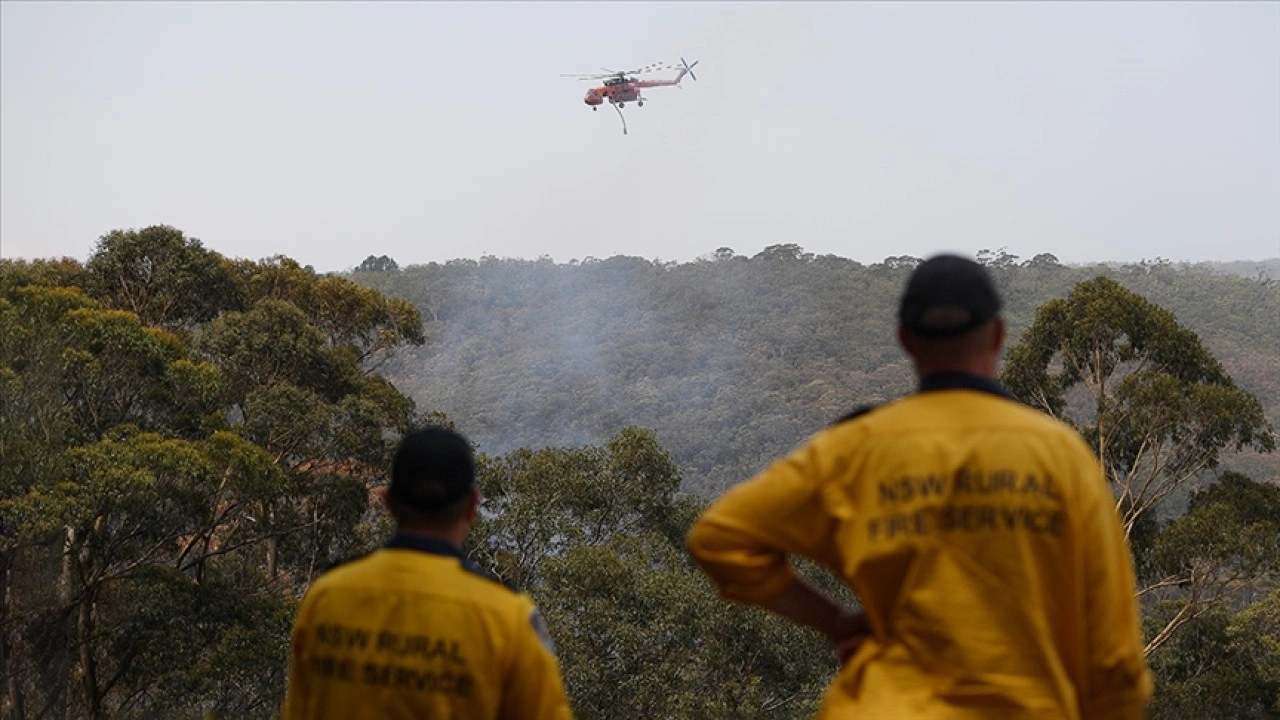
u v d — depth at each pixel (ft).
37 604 64.80
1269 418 245.86
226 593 79.87
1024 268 365.20
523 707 10.50
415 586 10.46
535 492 88.28
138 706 82.17
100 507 66.95
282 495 88.89
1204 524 84.99
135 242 97.04
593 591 72.23
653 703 69.41
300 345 90.94
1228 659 99.19
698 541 9.08
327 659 10.44
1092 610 8.34
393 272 422.00
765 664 73.56
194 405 80.94
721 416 276.62
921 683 8.18
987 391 8.77
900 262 388.78
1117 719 8.39
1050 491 8.31
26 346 65.67
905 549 8.33
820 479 8.84
